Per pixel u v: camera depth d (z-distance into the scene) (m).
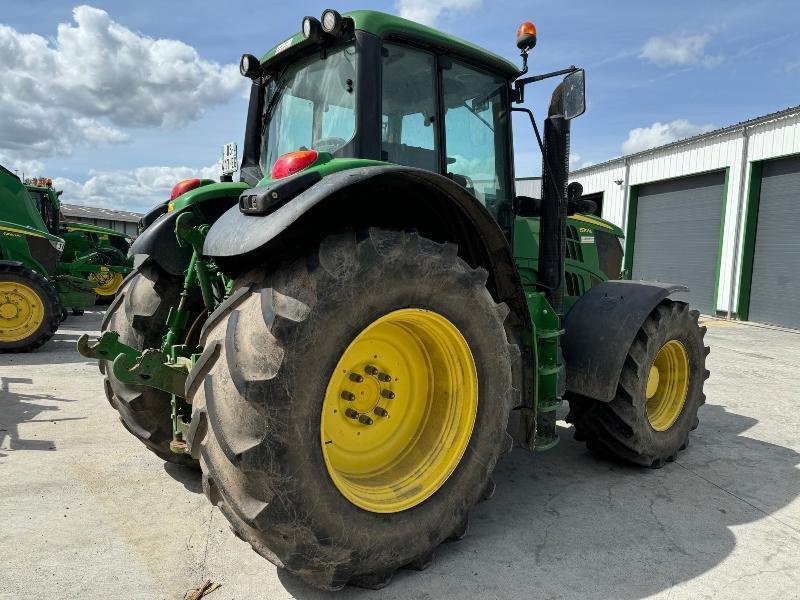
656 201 15.47
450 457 2.35
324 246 1.95
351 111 2.55
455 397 2.40
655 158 15.20
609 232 4.73
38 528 2.52
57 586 2.09
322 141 2.75
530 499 3.00
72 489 2.92
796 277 11.39
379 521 2.09
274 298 1.90
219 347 1.93
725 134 12.88
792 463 3.60
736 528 2.71
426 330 2.33
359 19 2.53
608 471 3.42
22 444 3.54
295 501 1.85
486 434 2.42
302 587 2.14
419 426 2.47
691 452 3.79
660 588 2.21
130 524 2.58
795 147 11.20
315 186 1.96
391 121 2.68
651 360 3.32
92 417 4.12
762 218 12.20
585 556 2.43
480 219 2.43
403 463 2.37
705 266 13.79
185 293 2.73
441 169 2.87
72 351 6.91
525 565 2.35
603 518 2.79
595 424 3.39
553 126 3.20
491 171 3.19
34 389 4.93
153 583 2.13
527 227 3.58
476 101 3.08
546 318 3.06
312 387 1.88
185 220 2.61
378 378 2.37
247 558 2.32
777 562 2.41
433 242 2.21
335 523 1.95
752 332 10.60
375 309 2.02
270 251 2.10
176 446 2.65
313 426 1.89
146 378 2.33
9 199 7.76
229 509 1.92
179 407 2.81
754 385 5.89
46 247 7.71
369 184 2.21
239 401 1.82
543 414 2.98
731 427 4.38
